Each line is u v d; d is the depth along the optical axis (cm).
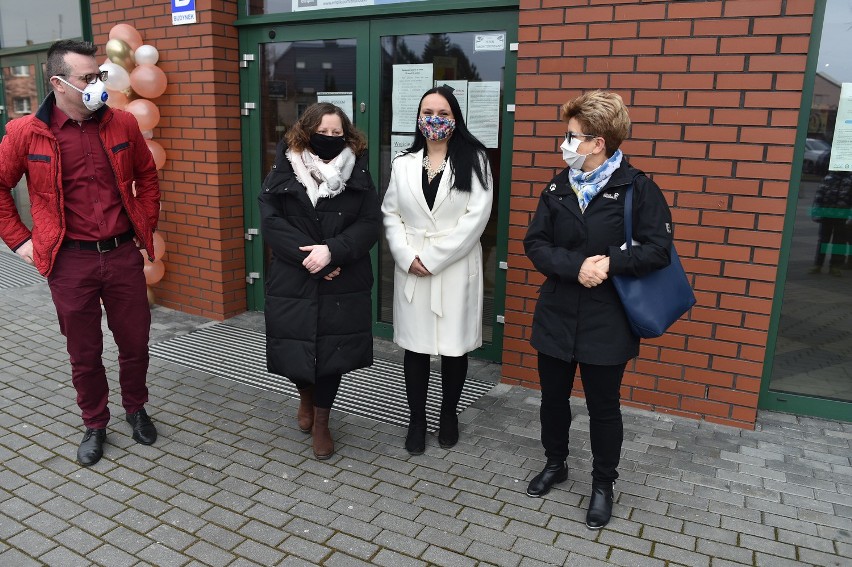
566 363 284
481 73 442
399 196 330
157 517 283
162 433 360
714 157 354
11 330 525
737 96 344
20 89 795
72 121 307
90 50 298
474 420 380
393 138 488
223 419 379
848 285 370
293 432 364
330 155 314
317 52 509
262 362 470
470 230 316
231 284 569
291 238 303
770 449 348
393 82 479
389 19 470
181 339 517
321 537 270
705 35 346
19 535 268
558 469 306
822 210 362
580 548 265
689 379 380
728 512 291
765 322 359
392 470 324
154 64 547
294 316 312
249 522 280
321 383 325
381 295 520
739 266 359
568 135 264
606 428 275
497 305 464
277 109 539
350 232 312
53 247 308
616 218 260
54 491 301
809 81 347
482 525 280
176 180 567
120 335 338
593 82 376
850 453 345
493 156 447
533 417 385
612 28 366
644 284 258
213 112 530
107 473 318
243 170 563
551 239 279
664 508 293
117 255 326
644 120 366
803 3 325
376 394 419
